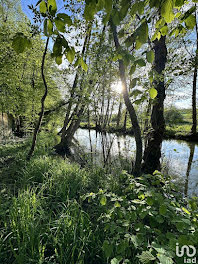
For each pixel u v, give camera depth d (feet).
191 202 4.56
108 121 16.38
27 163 12.19
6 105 18.30
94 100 14.02
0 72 16.30
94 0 1.95
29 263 4.33
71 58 2.56
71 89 16.51
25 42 2.19
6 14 30.30
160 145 12.50
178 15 2.92
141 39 2.35
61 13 2.09
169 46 11.57
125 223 4.45
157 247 3.32
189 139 32.35
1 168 11.41
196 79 31.45
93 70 12.70
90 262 4.97
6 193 8.11
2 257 4.57
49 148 19.65
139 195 4.99
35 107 27.43
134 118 10.97
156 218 4.31
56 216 6.33
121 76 9.87
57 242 4.96
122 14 2.24
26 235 5.04
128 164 14.74
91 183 10.73
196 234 3.51
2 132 23.12
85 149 22.57
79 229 5.57
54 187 9.06
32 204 6.49
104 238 5.58
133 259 4.46
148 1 2.08
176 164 18.80
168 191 5.70
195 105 33.32
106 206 7.25
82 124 46.88
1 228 5.61
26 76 26.35
